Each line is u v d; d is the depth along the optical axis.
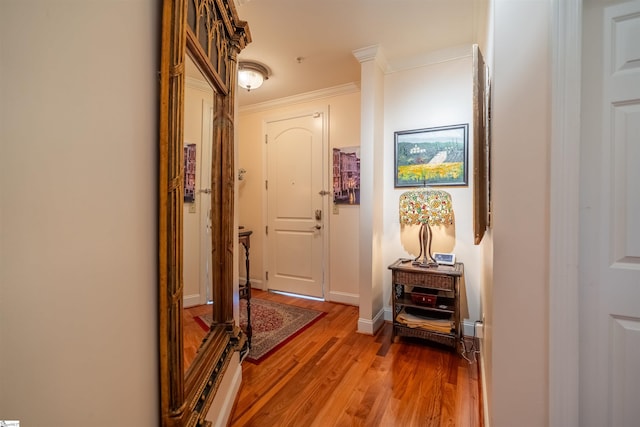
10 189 0.45
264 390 1.75
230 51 1.62
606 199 1.08
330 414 1.55
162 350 0.82
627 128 1.06
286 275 3.71
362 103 2.55
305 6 1.95
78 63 0.56
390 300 2.81
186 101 1.20
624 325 1.07
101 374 0.62
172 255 0.83
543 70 1.10
